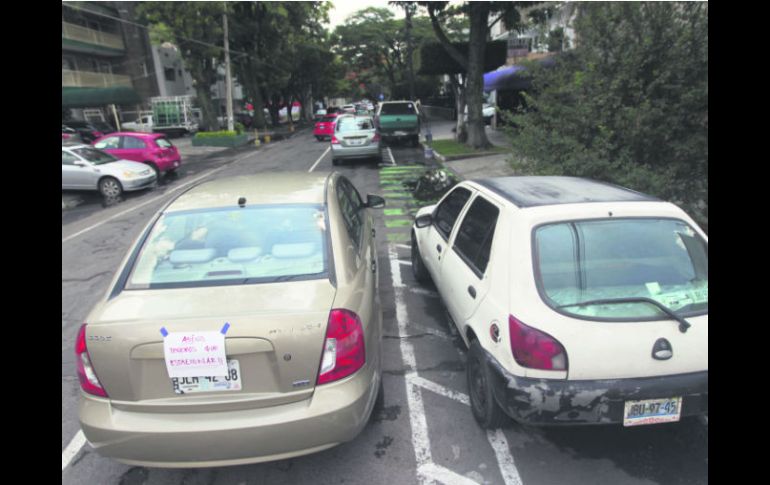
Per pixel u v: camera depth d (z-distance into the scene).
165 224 3.17
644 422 2.58
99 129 31.41
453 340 4.52
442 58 21.30
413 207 10.24
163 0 25.97
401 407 3.52
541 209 2.99
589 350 2.52
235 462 2.43
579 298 2.65
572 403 2.53
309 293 2.62
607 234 2.90
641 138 6.25
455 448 3.07
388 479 2.83
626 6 6.52
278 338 2.39
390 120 21.58
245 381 2.43
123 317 2.49
